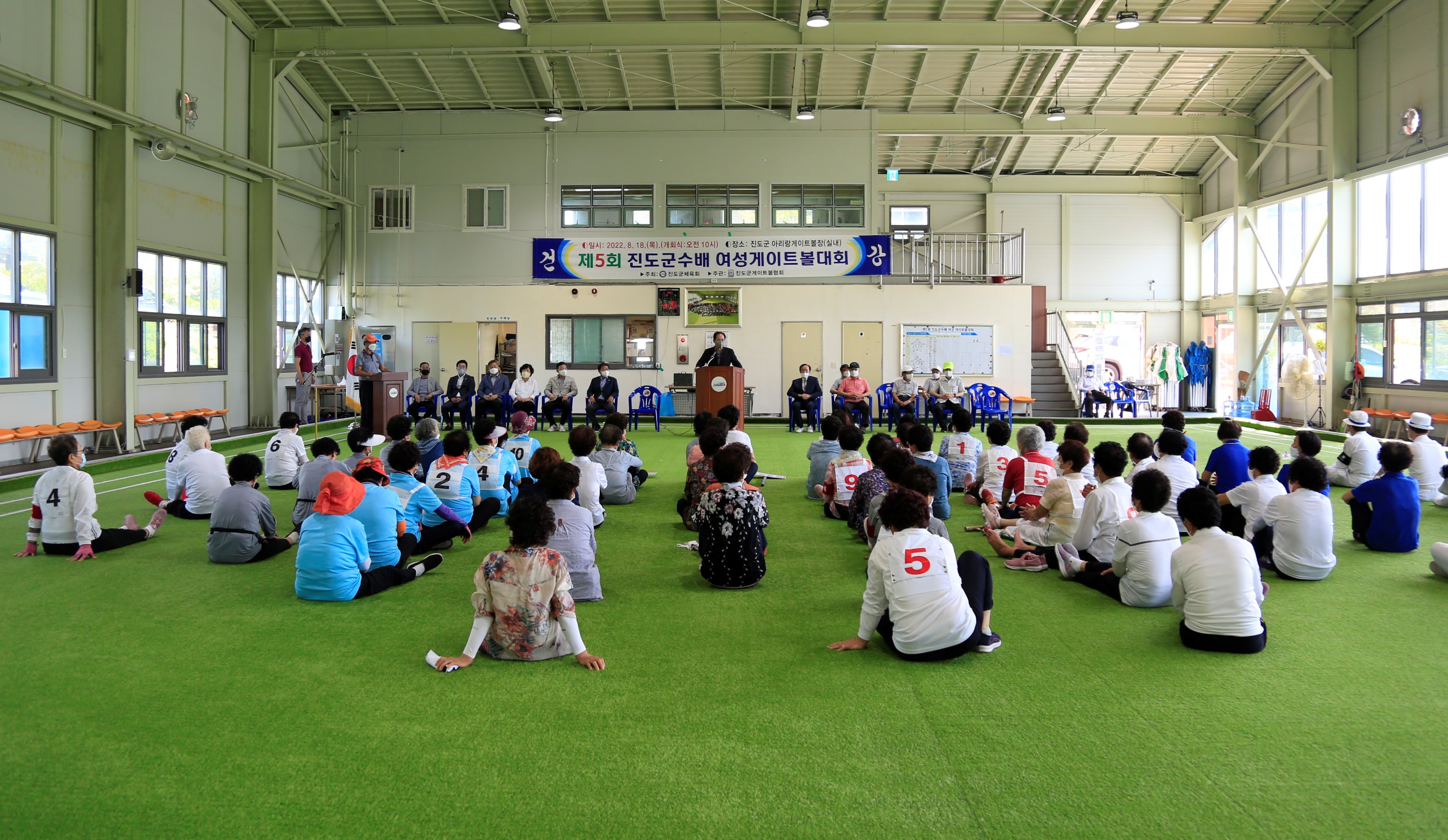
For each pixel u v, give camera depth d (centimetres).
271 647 378
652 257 1716
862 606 405
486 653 372
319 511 451
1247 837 230
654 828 235
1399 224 1423
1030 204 2045
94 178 1052
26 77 882
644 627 410
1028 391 1712
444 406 1439
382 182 1722
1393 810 244
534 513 358
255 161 1413
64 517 539
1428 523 665
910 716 308
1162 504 438
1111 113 1795
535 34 1445
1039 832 233
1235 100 1761
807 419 1449
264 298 1408
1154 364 2050
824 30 1439
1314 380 1541
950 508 689
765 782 260
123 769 267
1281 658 366
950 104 1755
